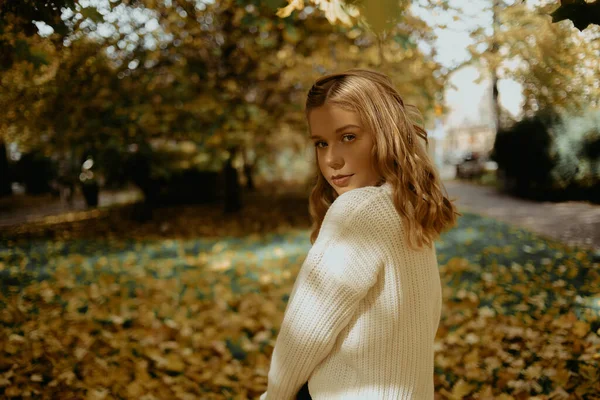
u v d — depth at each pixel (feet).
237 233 27.09
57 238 26.40
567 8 5.07
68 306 13.29
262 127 26.23
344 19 6.10
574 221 22.12
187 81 21.45
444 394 8.37
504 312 11.90
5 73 9.75
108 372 9.30
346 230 3.24
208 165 28.12
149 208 34.06
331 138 3.58
